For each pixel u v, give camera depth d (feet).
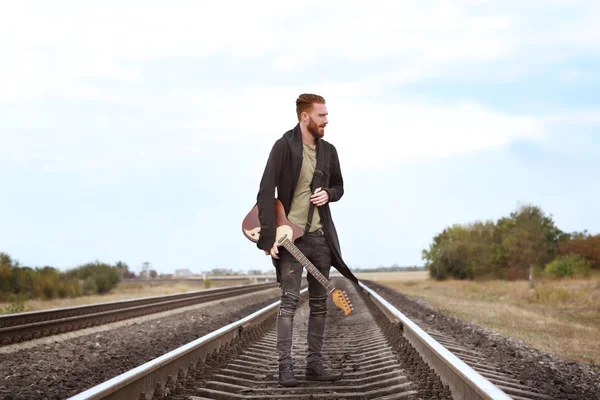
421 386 15.85
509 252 165.17
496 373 21.97
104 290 142.61
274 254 17.62
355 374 19.84
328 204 18.62
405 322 24.18
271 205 17.60
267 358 23.95
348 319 46.47
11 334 32.94
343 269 18.86
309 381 18.71
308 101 18.22
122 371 25.03
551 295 89.92
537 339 41.19
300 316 50.57
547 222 182.91
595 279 132.26
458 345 30.58
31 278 97.30
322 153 18.47
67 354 30.19
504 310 70.90
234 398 15.70
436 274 227.40
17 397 19.47
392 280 257.14
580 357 33.40
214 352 20.79
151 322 49.88
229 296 104.73
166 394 14.40
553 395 19.74
